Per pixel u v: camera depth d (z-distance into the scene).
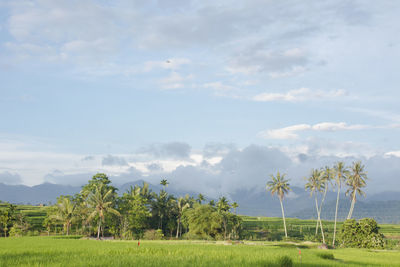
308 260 28.92
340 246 88.81
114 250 31.48
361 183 108.94
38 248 35.19
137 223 101.44
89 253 28.73
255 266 20.83
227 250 35.41
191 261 22.77
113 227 103.38
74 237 75.44
